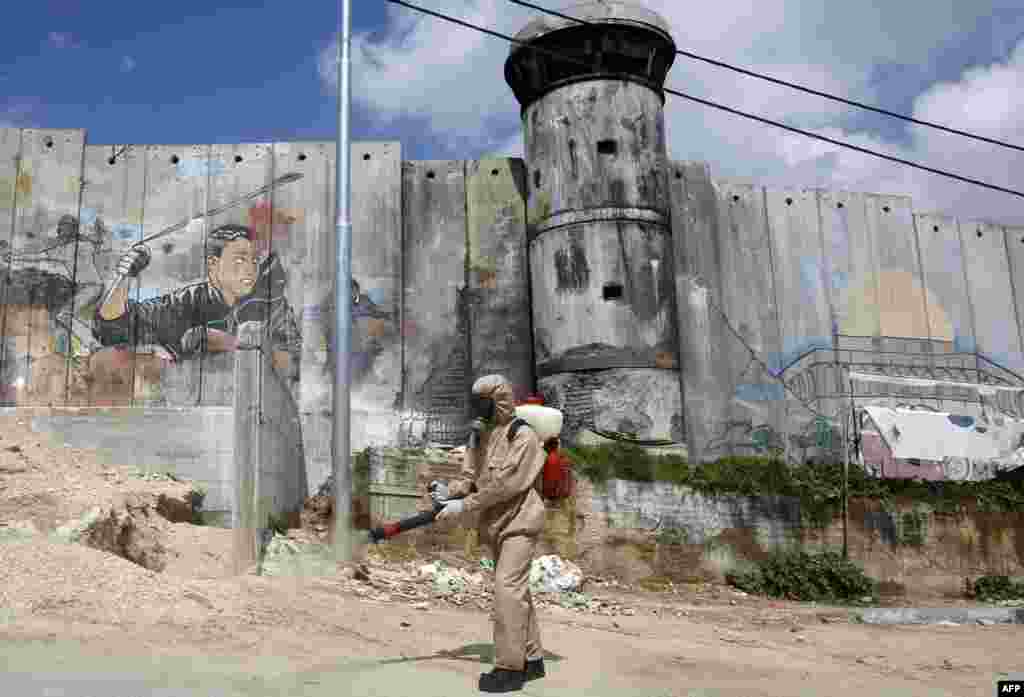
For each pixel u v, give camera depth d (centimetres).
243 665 528
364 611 792
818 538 1838
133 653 527
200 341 2197
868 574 1831
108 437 1565
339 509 1111
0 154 2223
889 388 2475
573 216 2138
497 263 2305
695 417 2291
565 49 2202
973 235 2702
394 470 1563
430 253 2314
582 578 1419
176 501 1397
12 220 2195
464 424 2198
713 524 1769
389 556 1438
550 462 543
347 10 1338
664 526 1731
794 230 2536
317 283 2244
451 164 2381
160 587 683
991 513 1941
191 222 2259
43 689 425
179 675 481
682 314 2358
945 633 1157
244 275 2239
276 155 2316
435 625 782
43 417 1561
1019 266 2722
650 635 920
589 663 652
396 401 2180
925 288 2603
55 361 2144
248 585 790
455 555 1500
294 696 456
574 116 2191
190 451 1580
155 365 2173
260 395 1162
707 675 668
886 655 911
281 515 1426
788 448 2359
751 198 2523
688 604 1448
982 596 1806
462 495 543
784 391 2402
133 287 2209
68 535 902
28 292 2166
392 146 2339
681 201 2439
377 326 2219
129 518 1080
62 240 2208
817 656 866
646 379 2025
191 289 2223
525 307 2277
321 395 2175
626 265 2094
